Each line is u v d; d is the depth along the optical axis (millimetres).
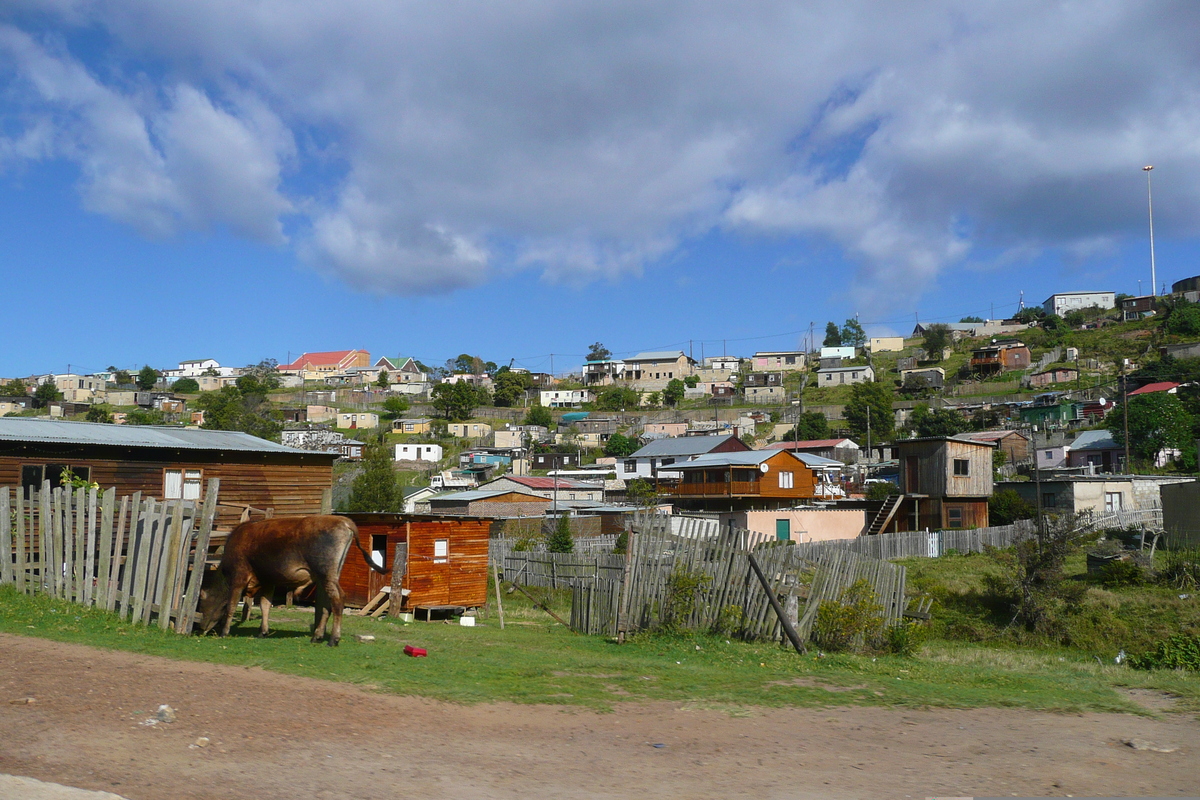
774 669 11781
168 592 10766
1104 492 45062
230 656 9117
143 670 7965
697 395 124000
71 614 11203
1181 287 111688
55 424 24172
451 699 7781
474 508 52250
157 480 24172
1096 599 23688
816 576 15234
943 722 8359
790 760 6336
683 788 5422
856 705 9078
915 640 15133
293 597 18828
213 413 93938
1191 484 32281
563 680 9344
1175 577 25703
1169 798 5633
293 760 5488
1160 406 59531
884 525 44656
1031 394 91625
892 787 5680
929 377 104188
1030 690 11328
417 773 5391
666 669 10961
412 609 17953
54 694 6730
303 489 27781
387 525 18531
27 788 4453
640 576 14805
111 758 5234
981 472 47438
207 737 5824
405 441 98062
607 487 71562
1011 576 23578
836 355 132000
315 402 124125
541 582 28562
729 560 14695
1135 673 14227
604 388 128125
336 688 7809
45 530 12430
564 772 5656
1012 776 6117
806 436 94125
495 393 124250
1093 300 128625
